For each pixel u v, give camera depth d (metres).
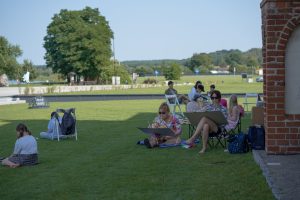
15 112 27.97
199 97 17.47
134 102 35.75
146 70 163.12
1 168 10.45
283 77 10.52
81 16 100.50
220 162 10.37
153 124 13.10
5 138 15.88
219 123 12.06
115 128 18.02
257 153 10.73
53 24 99.62
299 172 8.59
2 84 94.50
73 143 14.17
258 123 12.59
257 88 60.09
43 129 18.30
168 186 8.38
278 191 7.31
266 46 10.58
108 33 97.94
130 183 8.70
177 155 11.52
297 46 10.56
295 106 10.58
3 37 96.75
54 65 100.38
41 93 59.75
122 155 11.80
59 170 10.11
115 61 99.31
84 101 38.91
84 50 94.19
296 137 10.50
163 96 44.53
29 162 10.71
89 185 8.66
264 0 10.70
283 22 10.50
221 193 7.70
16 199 7.83
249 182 8.34
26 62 129.50
